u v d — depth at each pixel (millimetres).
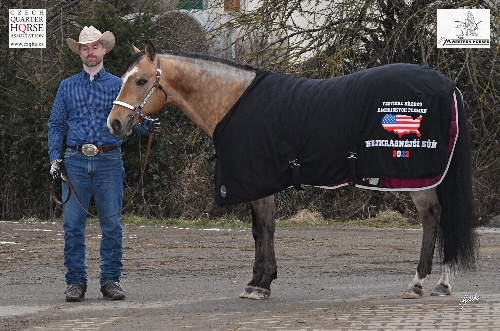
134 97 10125
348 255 15109
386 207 23781
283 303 9750
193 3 26359
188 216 24156
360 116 9500
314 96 9719
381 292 10633
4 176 25391
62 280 12070
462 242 9688
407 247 16328
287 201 24203
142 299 10281
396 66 9727
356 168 9555
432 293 9961
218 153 10031
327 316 8570
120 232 10375
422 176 9469
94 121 10211
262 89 9945
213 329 7984
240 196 9844
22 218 24172
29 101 25266
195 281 11961
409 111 9438
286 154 9680
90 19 25156
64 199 10398
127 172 24781
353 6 23328
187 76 10234
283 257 14852
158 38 25422
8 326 8430
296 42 23828
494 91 23344
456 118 9539
